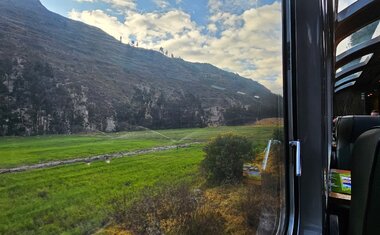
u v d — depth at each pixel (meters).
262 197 1.17
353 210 1.15
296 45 1.57
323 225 1.52
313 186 1.58
